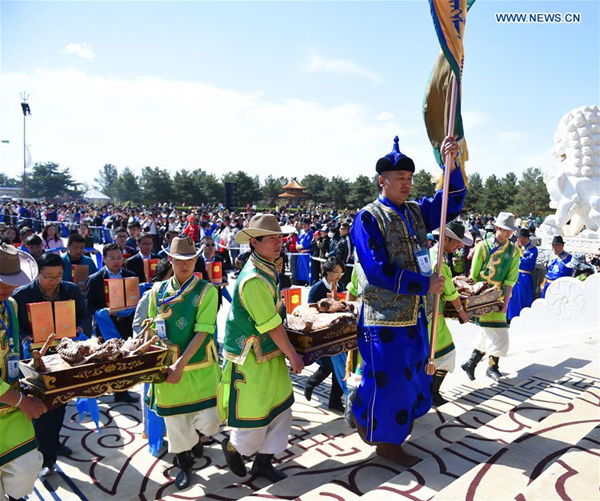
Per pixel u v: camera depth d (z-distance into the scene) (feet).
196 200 272.92
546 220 46.75
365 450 12.32
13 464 9.80
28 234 31.78
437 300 11.02
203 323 12.50
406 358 10.55
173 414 12.28
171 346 12.31
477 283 17.80
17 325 10.44
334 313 13.92
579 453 8.69
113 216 92.02
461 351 23.72
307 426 15.53
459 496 7.96
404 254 10.53
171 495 11.34
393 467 10.50
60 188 380.99
